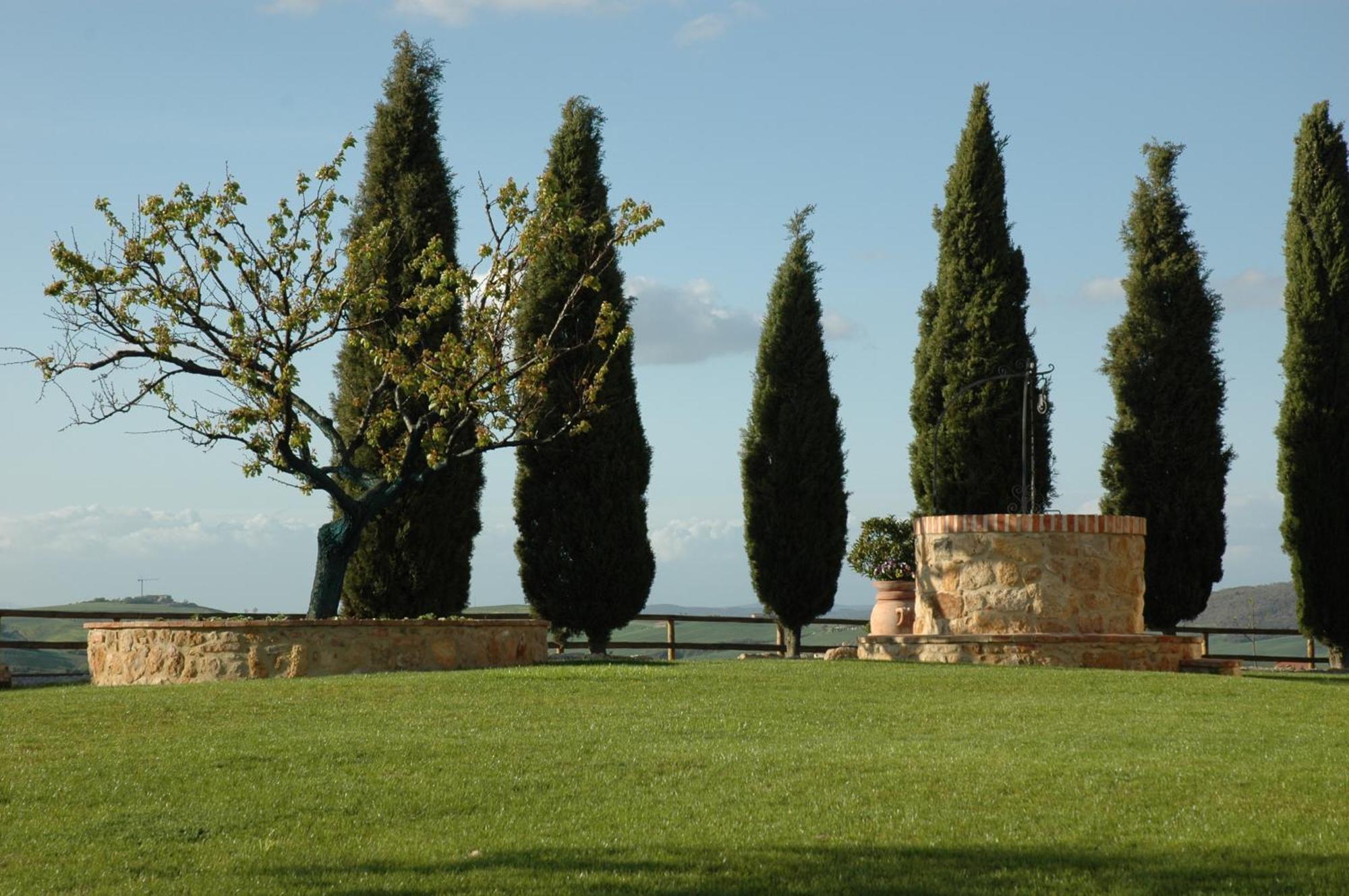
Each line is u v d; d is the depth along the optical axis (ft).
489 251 60.44
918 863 21.22
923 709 37.76
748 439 78.95
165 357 55.57
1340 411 75.46
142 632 51.55
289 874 20.83
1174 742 32.01
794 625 78.79
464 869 21.04
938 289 80.02
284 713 36.96
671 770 28.45
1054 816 24.29
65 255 54.80
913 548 62.90
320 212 58.80
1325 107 77.00
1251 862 21.11
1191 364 78.89
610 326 61.98
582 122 74.54
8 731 34.27
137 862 21.70
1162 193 80.23
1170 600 78.59
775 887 19.97
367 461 68.64
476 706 38.14
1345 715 37.14
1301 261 76.69
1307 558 75.36
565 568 72.43
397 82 72.02
